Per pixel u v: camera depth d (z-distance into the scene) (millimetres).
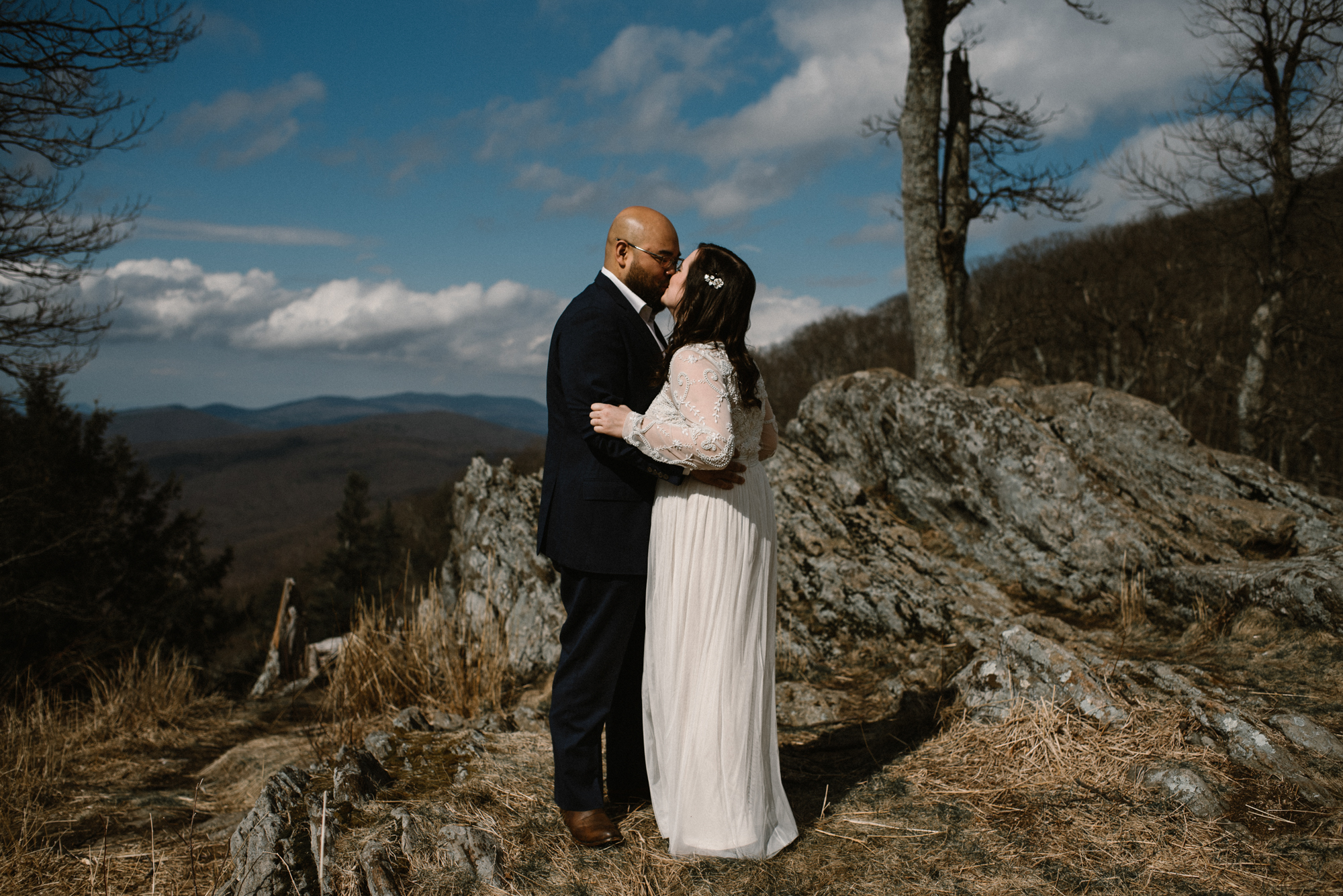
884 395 6629
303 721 5738
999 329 21281
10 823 3457
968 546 5883
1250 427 16781
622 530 2492
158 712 5637
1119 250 30391
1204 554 5270
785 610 5344
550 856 2393
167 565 17016
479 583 6453
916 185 11359
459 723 3938
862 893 2158
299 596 8336
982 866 2246
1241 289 26578
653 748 2576
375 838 2377
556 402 2619
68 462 14797
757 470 2572
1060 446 5645
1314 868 2100
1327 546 5285
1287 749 2688
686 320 2396
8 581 10992
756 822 2373
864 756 3160
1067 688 3125
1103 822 2410
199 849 3227
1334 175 14156
